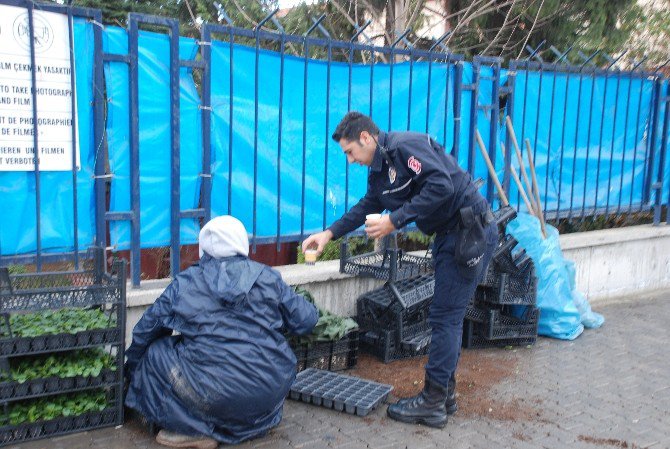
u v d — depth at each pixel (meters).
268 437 3.46
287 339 4.19
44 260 3.75
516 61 5.87
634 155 6.87
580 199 6.53
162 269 5.85
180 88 4.15
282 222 4.76
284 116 4.64
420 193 3.34
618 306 6.38
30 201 3.68
